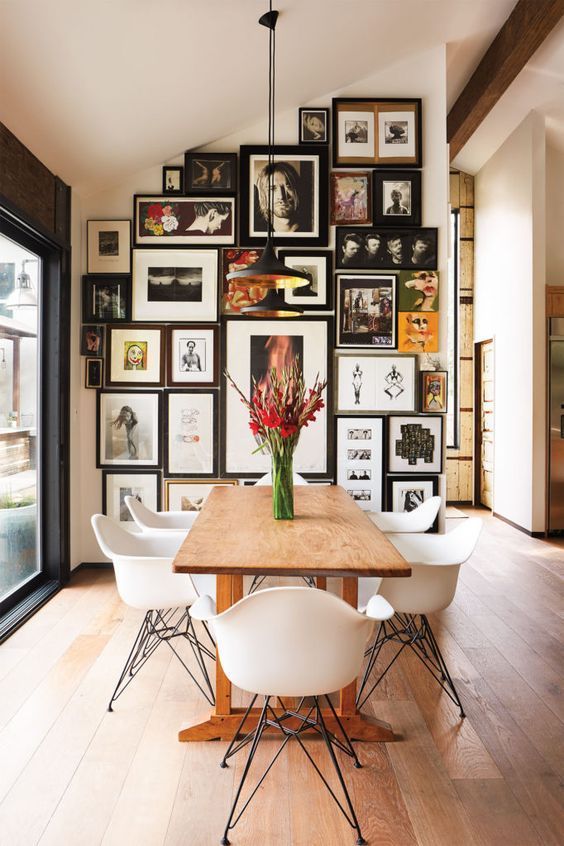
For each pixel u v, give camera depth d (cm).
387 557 222
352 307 468
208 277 470
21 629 358
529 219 636
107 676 299
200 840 189
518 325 668
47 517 436
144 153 443
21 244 383
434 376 470
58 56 303
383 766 229
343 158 466
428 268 468
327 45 396
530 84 572
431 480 472
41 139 365
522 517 659
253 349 471
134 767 226
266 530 267
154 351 472
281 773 224
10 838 188
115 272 471
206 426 474
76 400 464
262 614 184
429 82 467
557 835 193
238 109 436
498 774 225
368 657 328
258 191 468
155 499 477
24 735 246
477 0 416
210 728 245
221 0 315
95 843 187
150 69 346
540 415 631
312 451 471
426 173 469
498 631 367
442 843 189
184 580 261
